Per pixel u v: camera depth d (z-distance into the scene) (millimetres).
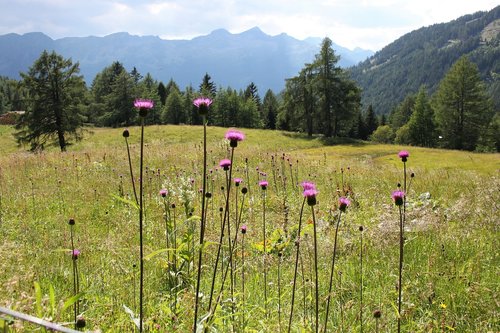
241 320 3502
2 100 121688
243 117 90438
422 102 77375
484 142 67375
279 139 58562
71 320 3359
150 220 7727
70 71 42281
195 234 5266
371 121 116000
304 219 7941
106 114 81125
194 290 3994
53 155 19719
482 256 5371
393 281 4656
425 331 3572
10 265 4914
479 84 64875
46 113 41594
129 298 4176
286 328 3389
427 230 6629
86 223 7762
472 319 3857
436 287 4434
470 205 8281
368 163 24875
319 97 67750
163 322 3359
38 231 7246
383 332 3596
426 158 36406
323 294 4254
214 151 20812
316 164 18312
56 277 4723
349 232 6539
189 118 91688
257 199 9250
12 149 46969
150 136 53219
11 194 10211
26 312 2992
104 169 14484
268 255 5352
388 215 7105
